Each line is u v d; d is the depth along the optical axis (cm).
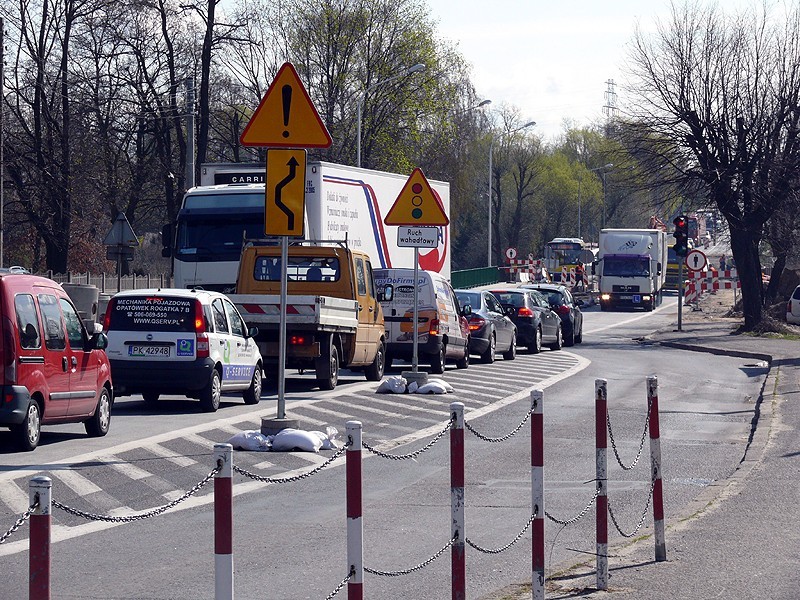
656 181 12194
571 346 10644
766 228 12100
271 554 2339
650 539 2456
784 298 15300
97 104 13775
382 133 15600
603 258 18188
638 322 15225
